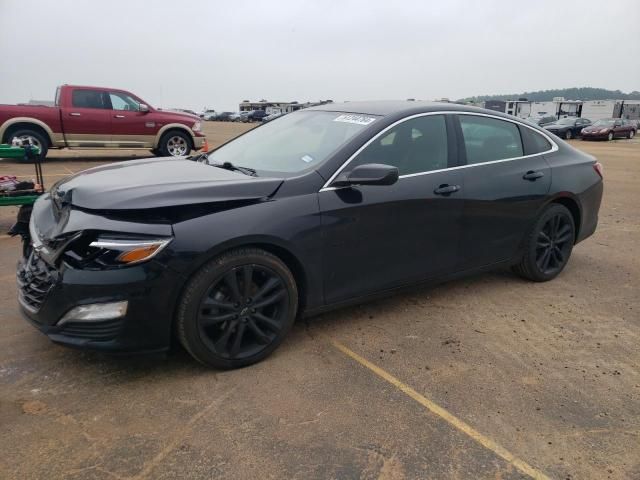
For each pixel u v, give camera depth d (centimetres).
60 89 1251
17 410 272
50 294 279
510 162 438
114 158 1437
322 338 361
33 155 545
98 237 277
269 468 237
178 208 288
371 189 350
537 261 472
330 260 339
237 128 3872
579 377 324
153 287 277
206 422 267
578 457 253
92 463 236
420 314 407
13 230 351
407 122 380
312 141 377
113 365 317
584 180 493
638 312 425
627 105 5034
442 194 384
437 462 246
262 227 304
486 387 309
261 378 309
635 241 650
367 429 267
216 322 302
